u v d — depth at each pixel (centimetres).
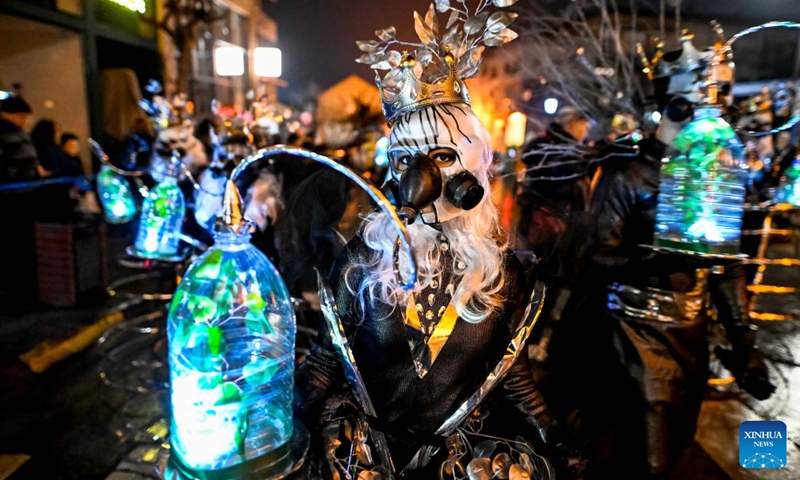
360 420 127
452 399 120
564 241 214
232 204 125
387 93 117
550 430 129
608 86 378
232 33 1316
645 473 195
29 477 242
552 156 320
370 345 122
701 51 188
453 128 110
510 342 120
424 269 117
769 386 189
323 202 225
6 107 496
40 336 390
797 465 253
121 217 429
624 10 519
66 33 768
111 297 485
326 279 124
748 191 315
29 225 455
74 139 573
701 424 286
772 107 374
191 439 108
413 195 101
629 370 199
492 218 125
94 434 276
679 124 193
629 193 198
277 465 107
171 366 119
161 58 998
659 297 194
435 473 122
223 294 128
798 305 472
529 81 545
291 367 127
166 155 340
